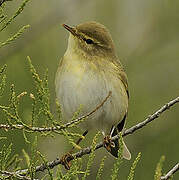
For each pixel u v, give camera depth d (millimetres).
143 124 11750
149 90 20609
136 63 21469
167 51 21938
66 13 20516
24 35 19250
